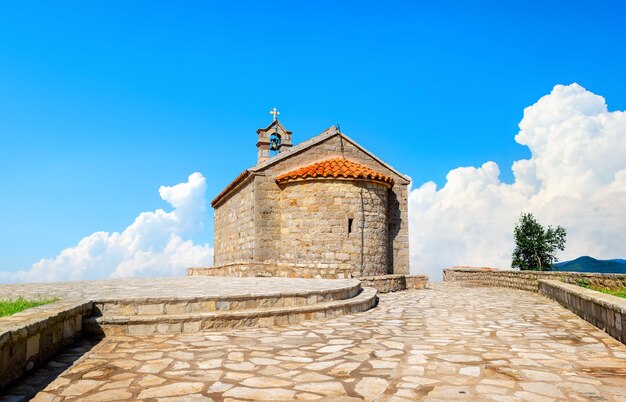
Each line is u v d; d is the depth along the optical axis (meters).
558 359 6.02
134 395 4.55
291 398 4.43
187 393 4.61
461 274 28.17
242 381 5.02
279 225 20.89
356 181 20.05
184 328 7.95
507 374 5.26
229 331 8.13
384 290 18.19
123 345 6.87
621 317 7.13
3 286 13.11
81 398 4.47
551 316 10.52
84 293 9.49
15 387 4.77
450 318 10.27
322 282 13.96
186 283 13.75
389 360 5.98
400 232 23.62
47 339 5.96
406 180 24.09
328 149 22.72
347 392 4.60
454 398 4.39
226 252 26.80
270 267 18.84
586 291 10.51
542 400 4.33
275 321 9.02
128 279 17.25
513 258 31.17
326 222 19.75
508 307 12.60
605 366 5.64
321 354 6.35
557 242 30.16
